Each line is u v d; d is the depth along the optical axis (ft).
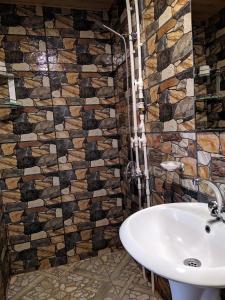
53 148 6.73
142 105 5.46
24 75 6.34
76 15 6.58
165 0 4.28
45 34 6.40
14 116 6.37
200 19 3.49
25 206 6.67
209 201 3.46
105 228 7.40
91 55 6.79
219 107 3.24
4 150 6.40
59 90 6.63
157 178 5.28
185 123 4.04
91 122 6.97
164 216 3.56
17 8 6.17
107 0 6.23
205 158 3.62
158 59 4.68
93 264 6.97
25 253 6.77
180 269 2.04
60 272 6.69
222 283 1.90
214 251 2.89
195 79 3.68
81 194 7.09
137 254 2.40
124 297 5.61
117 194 7.43
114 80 7.01
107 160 7.22
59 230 6.98
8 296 5.83
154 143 5.21
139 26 5.28
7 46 6.18
